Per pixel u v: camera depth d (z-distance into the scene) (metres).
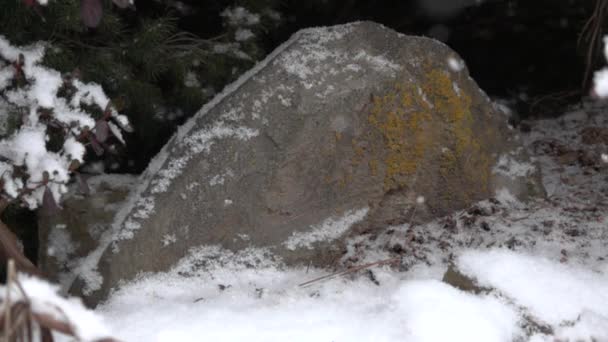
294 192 3.54
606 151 5.16
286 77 3.66
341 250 3.58
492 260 2.98
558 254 3.33
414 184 3.75
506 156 4.05
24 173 3.41
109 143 4.95
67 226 3.94
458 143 3.82
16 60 3.44
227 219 3.50
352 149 3.60
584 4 6.96
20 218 4.41
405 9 7.46
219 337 2.79
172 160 3.62
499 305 2.77
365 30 3.83
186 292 3.38
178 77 4.64
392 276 3.38
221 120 3.64
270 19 5.20
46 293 2.10
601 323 2.57
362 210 3.66
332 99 3.57
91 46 4.35
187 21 5.51
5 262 3.10
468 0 7.33
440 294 2.82
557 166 5.03
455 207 3.88
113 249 3.41
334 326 2.83
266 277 3.45
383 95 3.63
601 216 3.81
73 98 3.53
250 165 3.53
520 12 7.33
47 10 3.88
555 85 7.24
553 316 2.66
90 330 2.02
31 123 3.42
